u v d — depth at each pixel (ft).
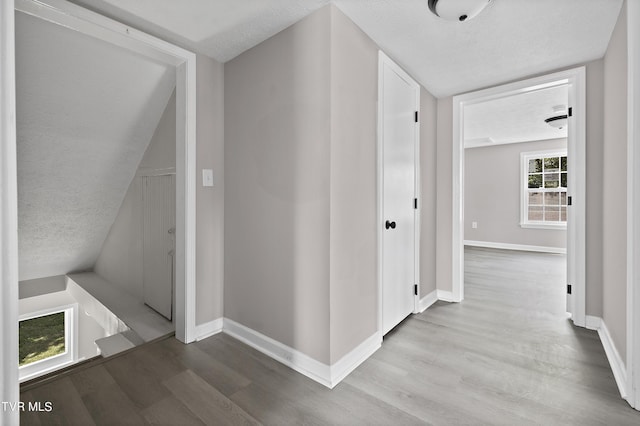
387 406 4.77
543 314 8.63
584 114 7.57
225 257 7.50
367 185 6.33
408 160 8.16
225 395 5.08
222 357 6.30
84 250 11.94
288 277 6.02
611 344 6.13
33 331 13.43
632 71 4.69
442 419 4.48
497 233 20.89
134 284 10.46
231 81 7.25
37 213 9.35
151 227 9.34
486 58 7.34
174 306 8.38
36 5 4.79
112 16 5.54
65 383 5.40
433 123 9.83
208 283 7.27
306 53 5.62
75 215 10.21
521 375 5.58
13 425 2.32
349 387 5.27
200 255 7.09
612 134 6.23
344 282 5.67
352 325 5.89
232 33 6.17
